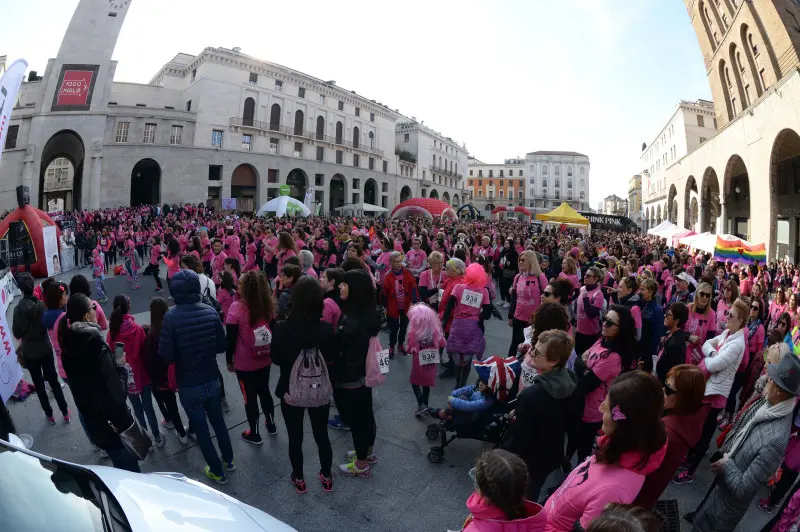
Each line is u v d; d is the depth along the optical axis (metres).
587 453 3.82
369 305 4.05
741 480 2.75
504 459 2.00
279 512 3.57
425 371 5.09
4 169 34.88
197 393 3.82
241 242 13.73
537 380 3.00
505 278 11.31
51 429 4.88
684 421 2.76
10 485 2.11
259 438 4.63
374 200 64.19
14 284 6.47
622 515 1.60
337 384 3.99
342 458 4.40
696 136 44.81
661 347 5.02
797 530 2.65
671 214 40.28
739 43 24.00
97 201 37.25
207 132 43.31
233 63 44.88
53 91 35.78
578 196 109.25
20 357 4.75
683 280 7.37
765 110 17.34
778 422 2.73
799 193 21.50
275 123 48.41
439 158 79.56
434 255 7.06
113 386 3.36
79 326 3.36
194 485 2.65
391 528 3.41
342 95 55.44
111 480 2.40
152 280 14.49
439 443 4.71
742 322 4.29
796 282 9.08
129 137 39.59
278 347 3.73
